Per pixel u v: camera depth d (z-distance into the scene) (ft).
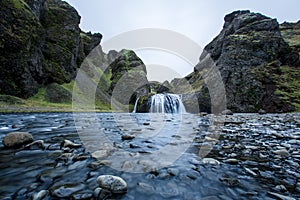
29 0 99.91
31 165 9.46
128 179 8.05
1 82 68.18
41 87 89.81
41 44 95.61
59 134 19.19
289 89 87.45
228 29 184.03
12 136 13.30
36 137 17.39
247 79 95.71
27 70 77.77
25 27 79.41
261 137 18.54
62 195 6.39
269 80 92.17
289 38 233.14
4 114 46.75
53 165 9.50
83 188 6.95
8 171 8.63
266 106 83.87
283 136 18.79
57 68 105.19
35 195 6.30
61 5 138.00
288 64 118.93
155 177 8.32
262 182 7.98
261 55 114.01
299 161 10.87
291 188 7.43
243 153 12.66
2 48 68.85
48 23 118.01
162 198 6.58
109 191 6.76
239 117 48.55
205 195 6.85
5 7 71.97
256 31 142.41
